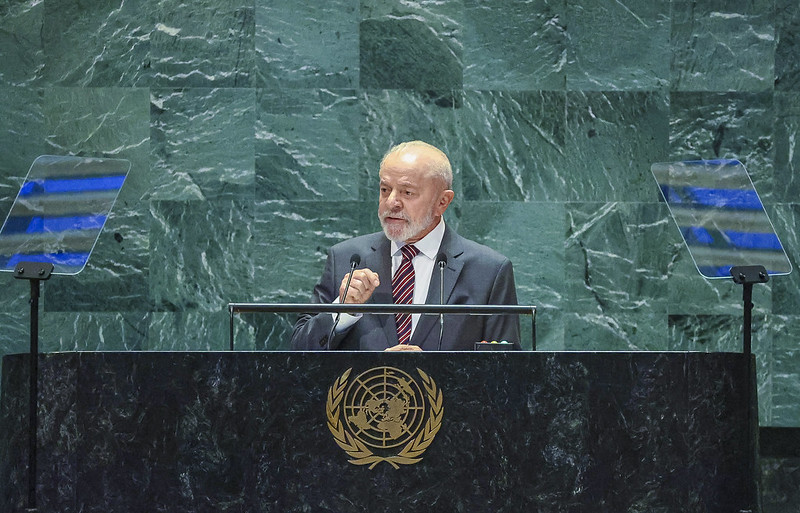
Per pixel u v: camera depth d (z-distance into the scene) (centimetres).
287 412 1045
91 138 2300
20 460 1056
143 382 1049
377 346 1461
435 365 1051
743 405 1060
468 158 2347
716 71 2370
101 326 2284
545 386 1049
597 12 2370
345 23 2341
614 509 1041
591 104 2361
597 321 2334
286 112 2325
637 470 1045
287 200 2319
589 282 2339
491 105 2353
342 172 2330
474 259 1547
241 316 2302
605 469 1044
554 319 2331
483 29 2358
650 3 2372
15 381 1072
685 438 1051
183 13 2323
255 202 2316
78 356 1053
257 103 2323
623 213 2348
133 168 2302
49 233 1155
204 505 1038
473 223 2341
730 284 2341
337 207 2323
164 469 1041
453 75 2350
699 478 1048
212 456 1041
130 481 1040
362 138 2334
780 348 2338
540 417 1047
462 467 1042
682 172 1251
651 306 2336
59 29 2308
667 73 2369
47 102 2297
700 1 2372
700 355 1059
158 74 2317
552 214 2345
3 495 1060
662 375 1055
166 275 2298
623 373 1052
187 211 2306
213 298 2302
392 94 2342
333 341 1422
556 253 2341
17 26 2297
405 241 1546
